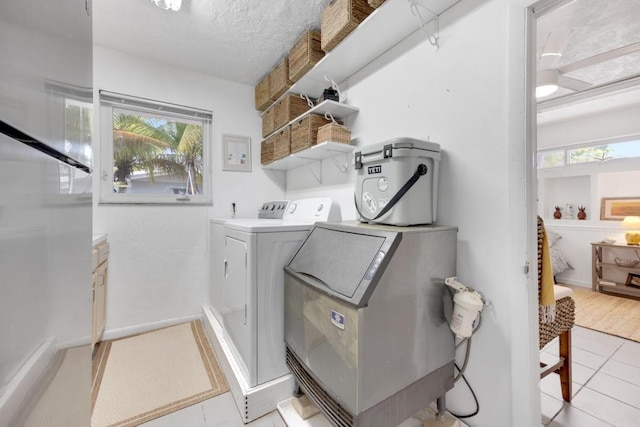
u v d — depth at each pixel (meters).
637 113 3.47
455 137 1.36
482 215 1.25
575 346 2.25
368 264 1.06
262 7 1.83
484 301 1.23
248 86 2.98
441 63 1.43
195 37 2.17
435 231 1.22
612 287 3.69
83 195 0.80
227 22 1.99
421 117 1.54
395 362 1.07
